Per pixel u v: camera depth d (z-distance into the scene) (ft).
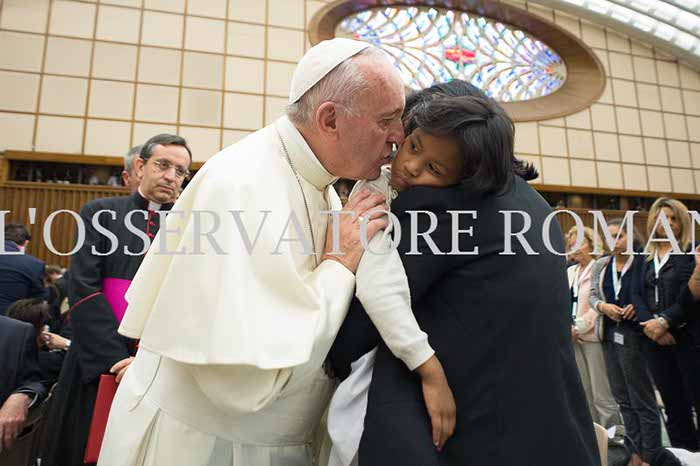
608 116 39.63
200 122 32.14
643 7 38.70
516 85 39.60
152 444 3.62
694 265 9.10
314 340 3.12
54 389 7.35
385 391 3.22
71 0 31.35
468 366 3.14
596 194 37.91
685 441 9.42
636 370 10.06
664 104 41.29
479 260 3.24
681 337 9.07
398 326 3.12
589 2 40.04
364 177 3.89
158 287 3.73
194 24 33.35
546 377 3.12
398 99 3.46
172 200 7.00
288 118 3.92
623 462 7.47
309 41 35.14
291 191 3.76
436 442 3.06
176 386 3.63
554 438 3.02
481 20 40.42
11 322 6.88
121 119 30.83
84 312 5.82
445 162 3.26
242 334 2.97
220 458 3.57
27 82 29.84
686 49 41.27
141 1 32.60
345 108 3.47
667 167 39.93
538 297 3.22
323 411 4.03
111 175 30.40
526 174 4.02
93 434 4.62
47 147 29.48
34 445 7.02
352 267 3.46
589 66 40.75
